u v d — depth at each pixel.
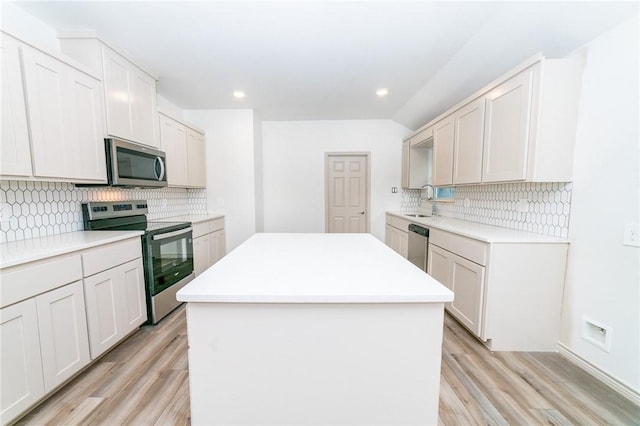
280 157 4.43
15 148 1.43
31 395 1.33
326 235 2.05
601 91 1.63
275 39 2.07
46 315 1.40
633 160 1.49
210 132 3.88
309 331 0.96
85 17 1.79
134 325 2.09
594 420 1.35
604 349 1.63
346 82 2.89
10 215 1.68
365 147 4.40
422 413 1.01
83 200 2.20
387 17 1.81
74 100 1.77
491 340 1.95
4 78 1.38
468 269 2.12
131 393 1.52
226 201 3.97
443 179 2.98
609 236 1.61
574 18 1.62
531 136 1.79
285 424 1.01
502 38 1.96
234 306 0.95
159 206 3.27
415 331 0.97
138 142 2.40
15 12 1.68
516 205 2.33
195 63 2.45
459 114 2.63
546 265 1.89
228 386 0.99
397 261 1.30
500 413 1.39
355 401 1.00
